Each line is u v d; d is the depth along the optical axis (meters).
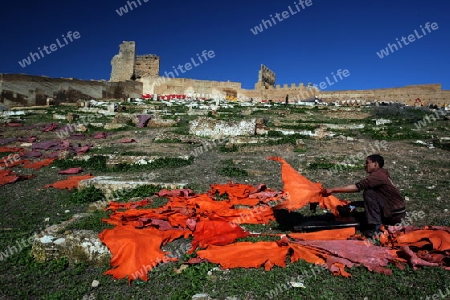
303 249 4.98
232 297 4.05
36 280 4.67
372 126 22.23
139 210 6.70
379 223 5.47
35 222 7.03
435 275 4.42
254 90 52.75
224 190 8.53
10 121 22.30
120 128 21.05
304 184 5.94
